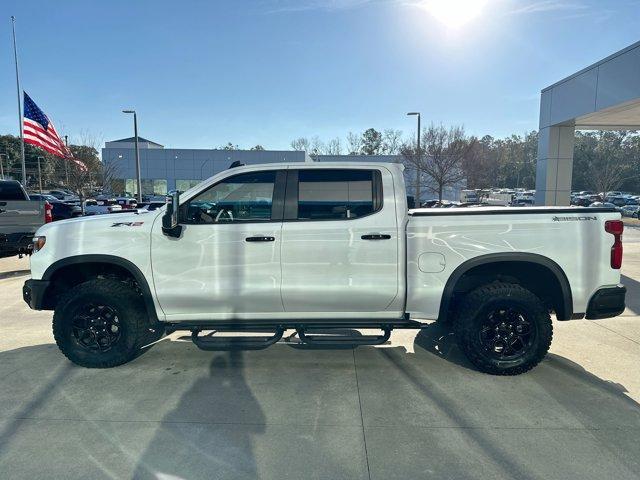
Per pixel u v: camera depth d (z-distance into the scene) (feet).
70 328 14.56
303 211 14.16
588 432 10.93
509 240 13.78
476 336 13.97
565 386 13.48
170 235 14.11
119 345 14.65
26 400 12.66
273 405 12.35
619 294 13.92
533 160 319.68
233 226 14.06
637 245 47.67
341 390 13.28
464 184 134.62
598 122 57.26
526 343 14.03
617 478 9.18
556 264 13.79
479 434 10.84
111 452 10.14
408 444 10.43
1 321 20.44
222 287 14.15
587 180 213.87
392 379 14.03
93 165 100.27
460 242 13.84
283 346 17.06
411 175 128.36
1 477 9.25
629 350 16.46
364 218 13.97
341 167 14.23
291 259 13.97
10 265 34.30
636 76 42.06
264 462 9.77
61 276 15.29
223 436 10.80
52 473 9.39
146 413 11.91
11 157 248.11
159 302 14.39
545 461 9.76
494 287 14.05
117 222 14.42
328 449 10.24
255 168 14.32
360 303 14.17
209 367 15.05
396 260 13.94
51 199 91.15
